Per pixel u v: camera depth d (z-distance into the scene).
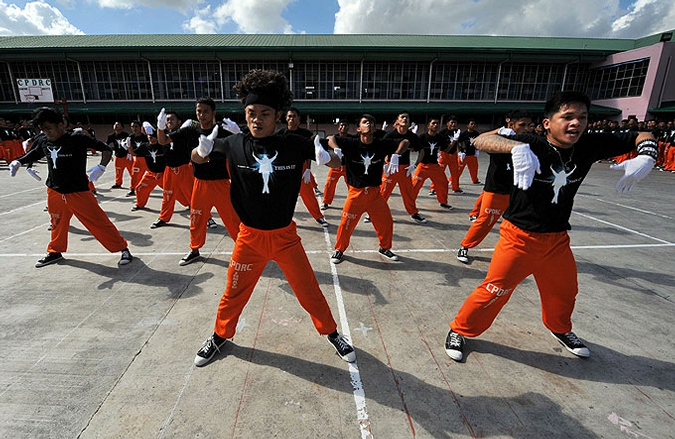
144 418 2.06
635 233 5.79
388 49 25.66
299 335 2.88
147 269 4.15
